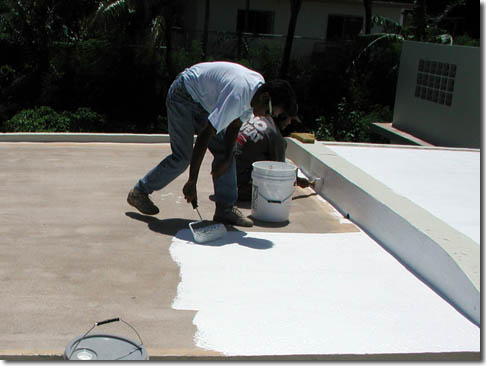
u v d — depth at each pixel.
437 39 18.77
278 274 3.61
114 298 3.15
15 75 19.36
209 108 4.08
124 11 18.06
